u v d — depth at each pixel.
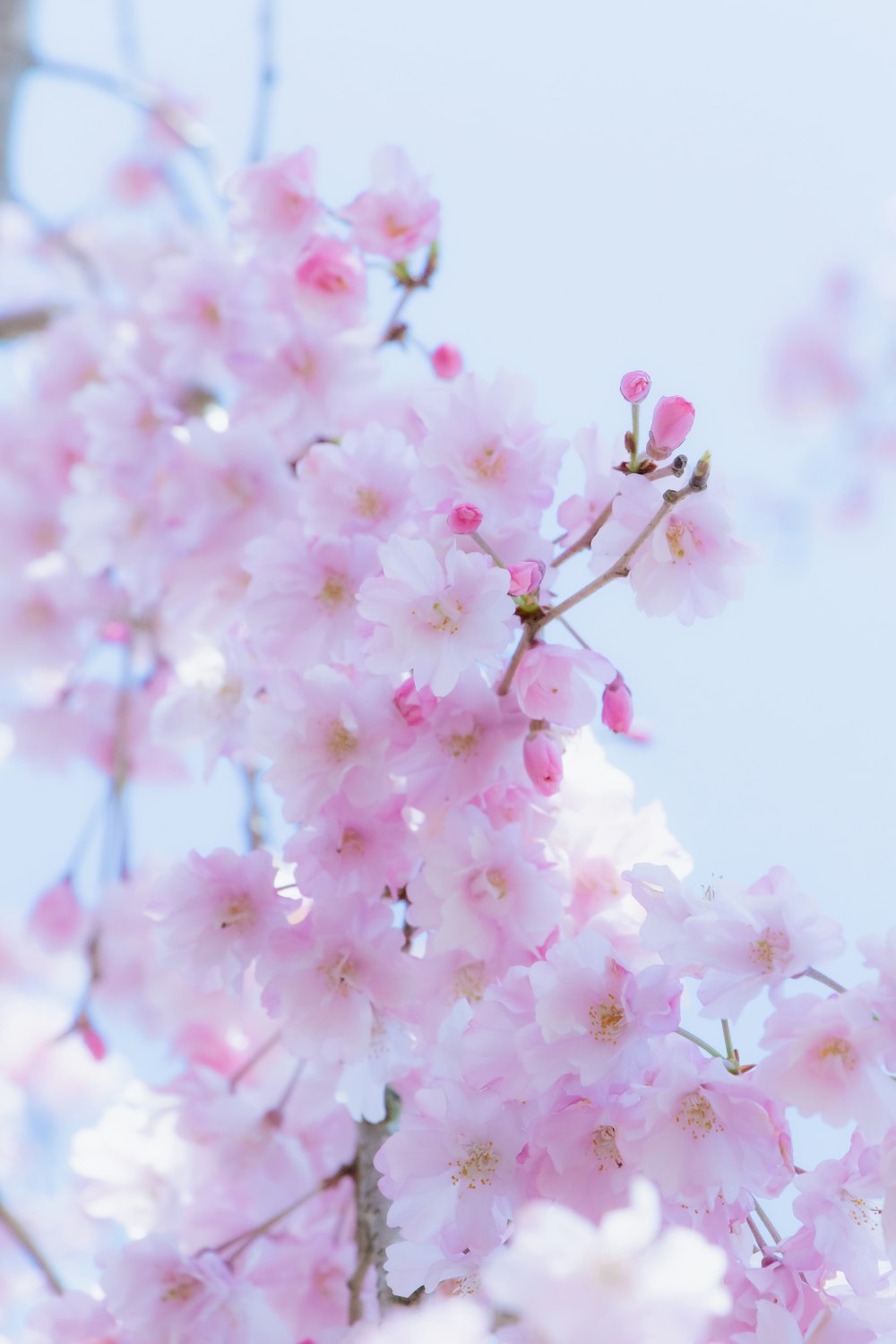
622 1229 0.91
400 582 1.04
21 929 1.90
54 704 1.64
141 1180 1.17
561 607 1.04
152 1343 1.08
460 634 1.04
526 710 1.05
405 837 1.06
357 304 1.17
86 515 1.21
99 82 1.51
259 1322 1.08
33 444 1.54
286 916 1.07
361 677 1.08
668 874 1.02
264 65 1.31
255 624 1.09
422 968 1.06
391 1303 1.04
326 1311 1.13
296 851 1.06
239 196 1.16
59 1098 1.81
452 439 1.07
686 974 1.03
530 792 1.07
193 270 1.19
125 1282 1.08
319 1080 1.17
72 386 1.53
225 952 1.07
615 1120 1.01
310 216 1.16
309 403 1.19
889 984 1.00
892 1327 1.01
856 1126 1.01
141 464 1.21
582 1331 0.91
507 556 1.06
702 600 1.04
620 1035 1.01
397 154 1.15
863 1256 1.01
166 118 1.51
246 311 1.19
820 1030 1.00
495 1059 1.02
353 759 1.06
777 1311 1.00
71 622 1.58
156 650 1.59
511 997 1.03
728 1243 1.01
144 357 1.28
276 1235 1.14
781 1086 1.00
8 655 1.58
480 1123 1.02
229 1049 1.30
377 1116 1.07
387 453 1.09
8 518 1.56
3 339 1.54
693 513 1.04
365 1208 1.08
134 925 1.53
